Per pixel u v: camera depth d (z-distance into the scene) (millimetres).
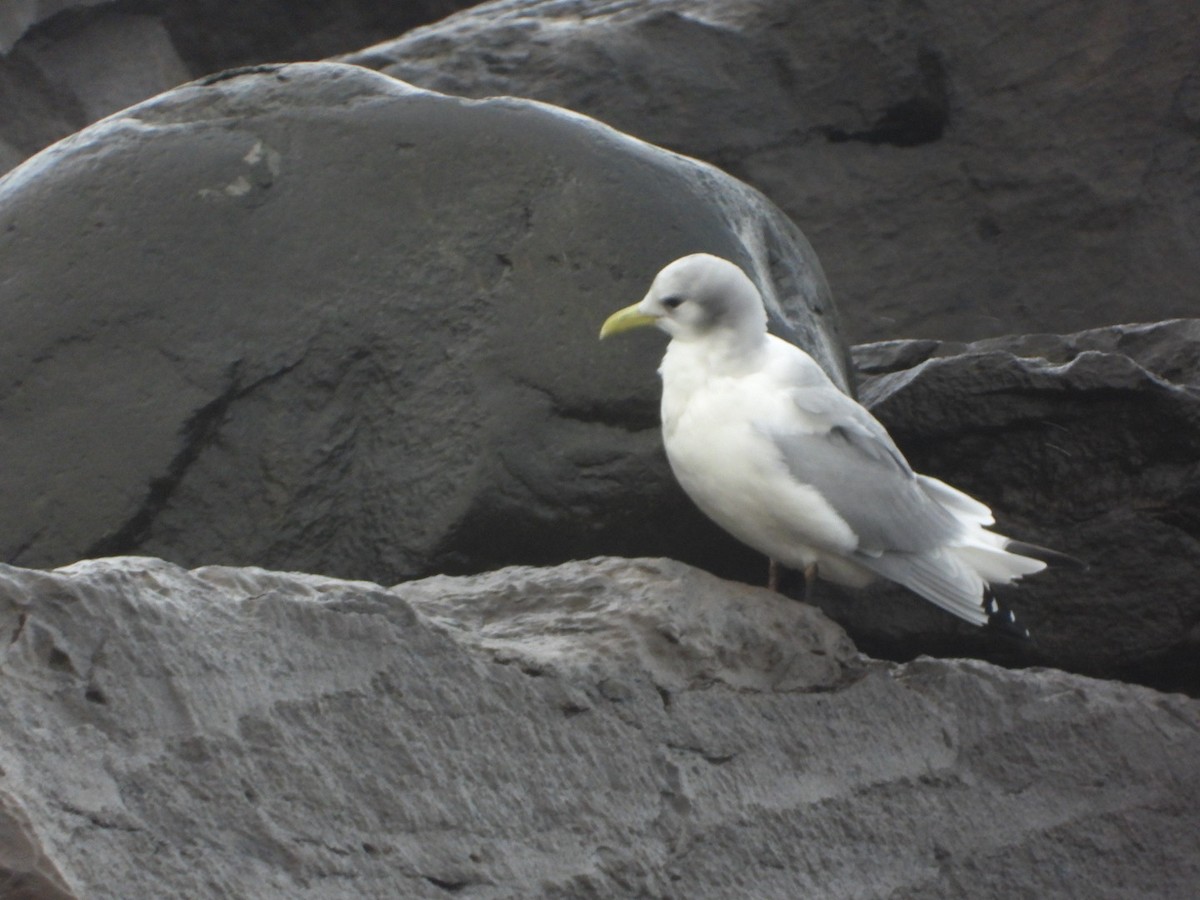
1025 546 10594
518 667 8531
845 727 9617
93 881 6844
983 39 21078
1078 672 13562
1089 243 21125
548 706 8531
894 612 13266
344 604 8133
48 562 11922
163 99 13352
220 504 12094
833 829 9328
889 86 21031
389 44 20781
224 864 7242
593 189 12484
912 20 21000
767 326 12445
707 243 12469
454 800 8031
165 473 12047
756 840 8969
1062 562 10578
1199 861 10766
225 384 12219
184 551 12031
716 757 9016
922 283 21031
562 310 12188
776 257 13469
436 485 11930
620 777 8633
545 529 11914
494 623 9359
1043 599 13445
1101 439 13453
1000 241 21219
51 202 12836
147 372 12289
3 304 12508
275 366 12258
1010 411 13469
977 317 21016
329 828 7621
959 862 9789
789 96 20922
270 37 27500
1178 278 20969
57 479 12070
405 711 8078
